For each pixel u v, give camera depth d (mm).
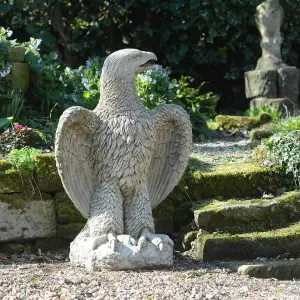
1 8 19031
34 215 11594
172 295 8820
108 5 19859
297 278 10188
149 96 15289
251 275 10070
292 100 17703
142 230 10469
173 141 10875
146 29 19859
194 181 12164
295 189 12289
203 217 11227
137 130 10359
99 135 10422
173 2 19469
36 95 14828
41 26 19828
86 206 10516
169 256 10203
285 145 12516
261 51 19891
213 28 19531
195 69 20500
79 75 15539
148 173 10906
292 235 10984
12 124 13398
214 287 9289
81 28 20391
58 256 11297
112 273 9797
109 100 10484
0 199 11445
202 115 16531
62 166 10250
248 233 11180
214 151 14086
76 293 8852
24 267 10383
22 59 14602
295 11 19891
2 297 8805
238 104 20391
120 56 10477
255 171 12312
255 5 19359
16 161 11562
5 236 11477
